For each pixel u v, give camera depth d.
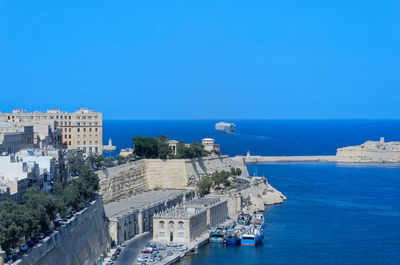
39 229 198.38
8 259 177.38
